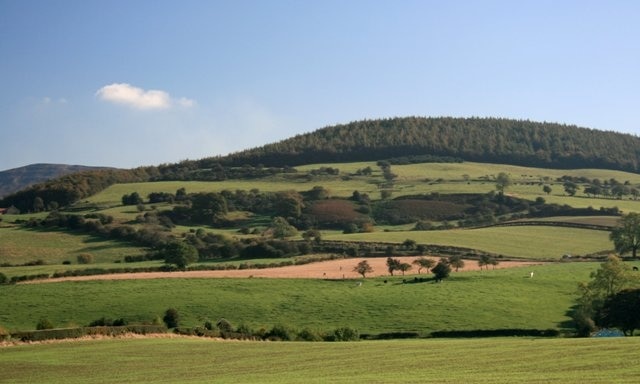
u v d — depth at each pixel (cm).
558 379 4162
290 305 10588
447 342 7194
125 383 4791
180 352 6531
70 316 9831
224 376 5088
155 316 9569
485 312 9956
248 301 10762
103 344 7056
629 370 4344
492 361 5203
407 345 6888
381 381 4431
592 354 5138
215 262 14438
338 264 13888
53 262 14788
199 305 10506
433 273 12650
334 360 5828
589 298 9625
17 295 10919
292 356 6216
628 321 8288
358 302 10669
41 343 7006
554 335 8800
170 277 12331
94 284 11700
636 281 9575
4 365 5738
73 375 5259
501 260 14238
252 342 7456
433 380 4375
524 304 10350
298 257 14800
